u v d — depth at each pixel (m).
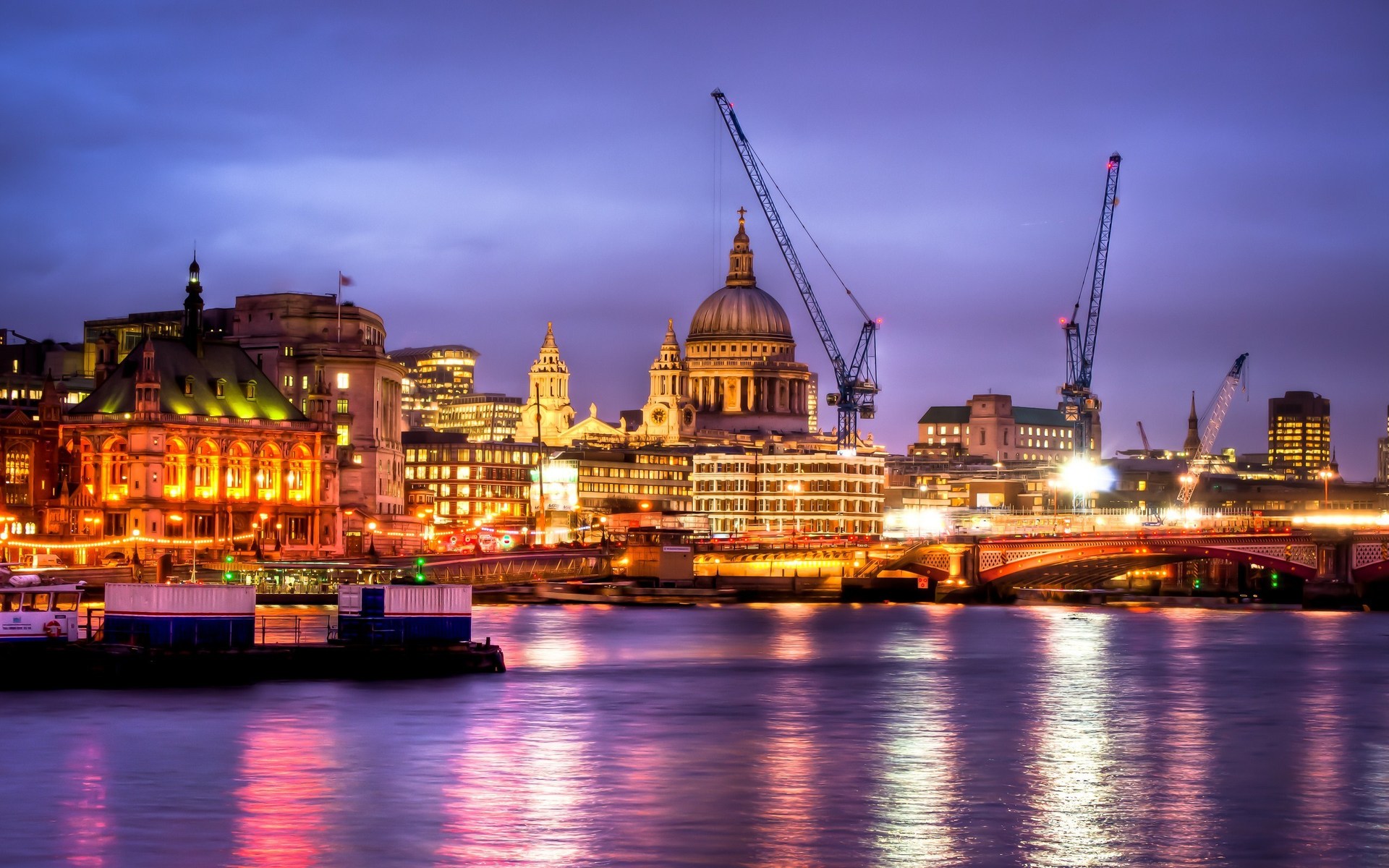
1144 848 105.50
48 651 167.50
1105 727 154.25
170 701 157.38
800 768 130.50
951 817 113.12
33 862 99.56
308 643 188.88
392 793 118.56
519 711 156.88
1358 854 104.69
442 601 184.62
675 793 120.06
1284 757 137.88
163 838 105.06
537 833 107.38
